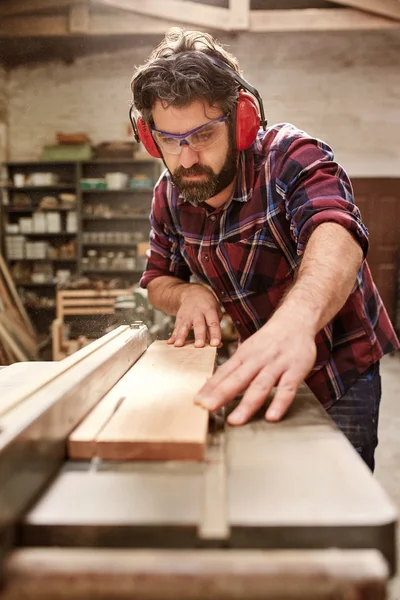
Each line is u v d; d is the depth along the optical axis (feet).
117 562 1.20
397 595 5.03
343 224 2.81
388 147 18.60
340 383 3.69
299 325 2.35
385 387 13.43
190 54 2.84
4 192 18.86
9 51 18.04
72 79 18.92
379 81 18.33
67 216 18.53
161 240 4.46
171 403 2.17
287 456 1.77
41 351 15.89
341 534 1.33
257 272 3.77
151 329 8.69
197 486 1.56
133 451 1.77
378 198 18.78
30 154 19.25
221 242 3.75
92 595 1.16
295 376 2.21
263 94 18.58
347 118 18.56
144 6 14.55
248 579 1.16
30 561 1.22
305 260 2.74
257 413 2.21
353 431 3.72
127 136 19.10
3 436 1.40
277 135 3.50
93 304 14.39
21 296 18.39
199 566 1.18
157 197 4.13
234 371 2.22
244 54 18.43
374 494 1.49
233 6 14.94
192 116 2.88
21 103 19.03
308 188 3.07
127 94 18.88
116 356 2.64
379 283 18.94
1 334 14.25
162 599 1.15
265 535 1.33
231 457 1.78
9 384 2.74
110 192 18.84
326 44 18.25
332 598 1.13
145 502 1.48
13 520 1.36
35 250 18.51
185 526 1.34
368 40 18.16
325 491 1.51
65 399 1.84
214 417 2.20
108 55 18.66
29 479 1.48
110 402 2.21
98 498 1.50
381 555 1.32
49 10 15.35
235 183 3.48
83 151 18.12
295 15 15.29
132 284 17.66
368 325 3.69
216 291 4.14
